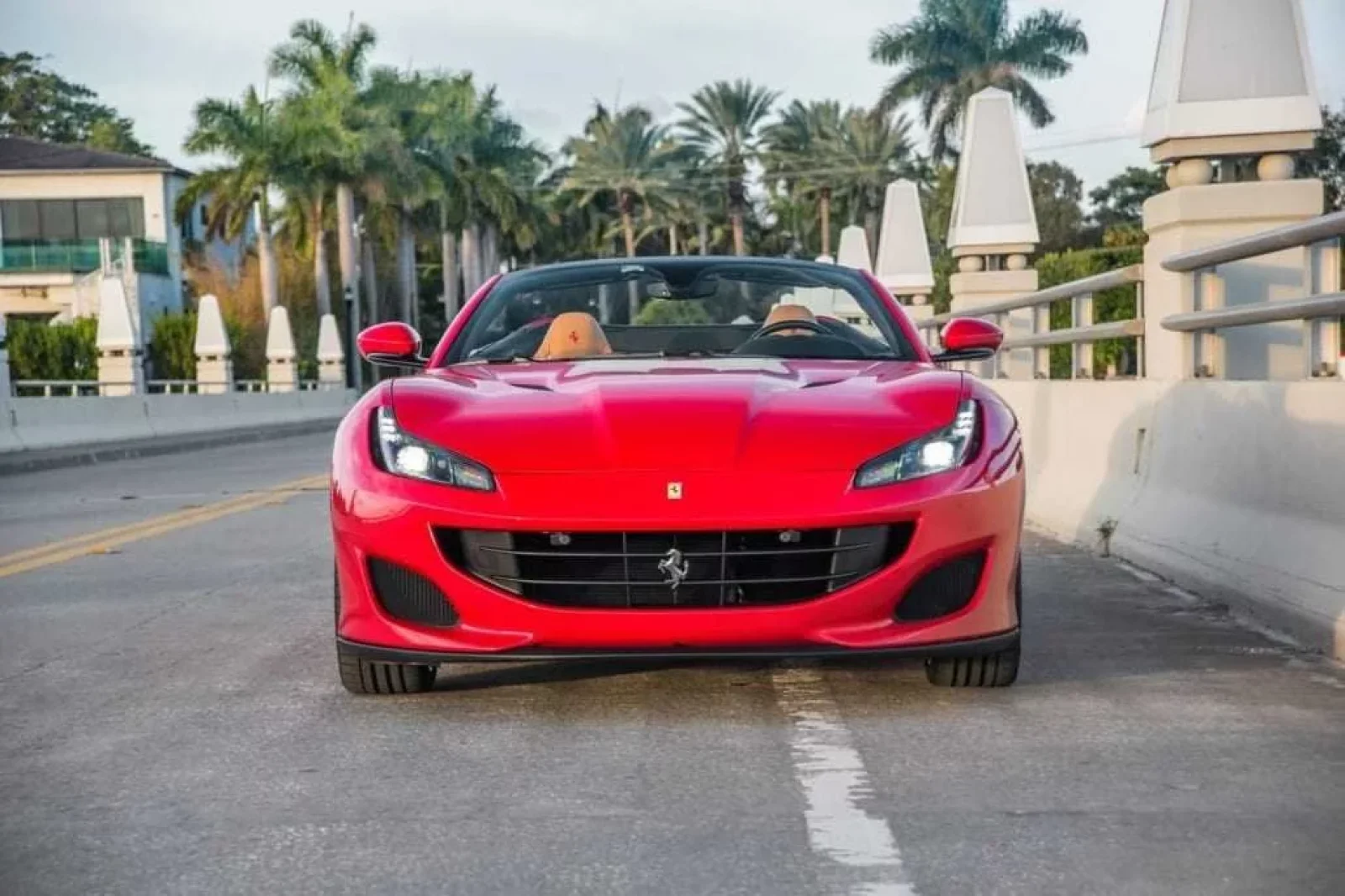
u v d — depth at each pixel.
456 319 6.45
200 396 36.09
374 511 4.93
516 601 4.79
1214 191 8.52
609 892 3.36
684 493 4.74
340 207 63.88
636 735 4.73
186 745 4.77
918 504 4.79
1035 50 67.56
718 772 4.30
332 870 3.54
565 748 4.60
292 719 5.08
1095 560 8.60
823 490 4.77
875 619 4.80
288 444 29.28
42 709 5.38
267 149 62.03
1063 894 3.29
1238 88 8.77
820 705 5.09
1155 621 6.62
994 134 16.94
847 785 4.14
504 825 3.85
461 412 5.14
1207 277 8.35
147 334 64.62
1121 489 9.04
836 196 99.06
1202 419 7.82
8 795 4.25
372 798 4.12
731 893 3.34
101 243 53.09
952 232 17.16
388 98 64.06
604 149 100.12
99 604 7.89
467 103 76.06
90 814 4.04
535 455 4.88
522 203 84.75
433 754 4.57
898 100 68.75
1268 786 4.08
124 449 26.58
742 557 4.77
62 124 109.50
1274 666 5.66
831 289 6.44
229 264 74.44
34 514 14.04
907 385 5.29
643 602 4.80
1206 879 3.37
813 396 5.17
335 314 71.94
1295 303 6.51
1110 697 5.17
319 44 63.09
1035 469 11.03
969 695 5.21
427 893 3.38
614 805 4.00
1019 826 3.77
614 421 4.98
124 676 5.93
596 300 6.47
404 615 5.00
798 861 3.54
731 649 4.77
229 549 10.24
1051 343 10.93
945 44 67.69
